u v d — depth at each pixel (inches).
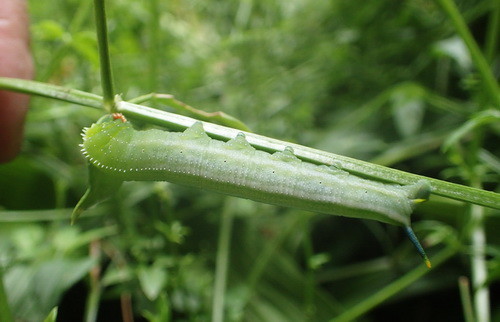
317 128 9.4
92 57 5.8
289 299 6.7
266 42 9.1
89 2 6.5
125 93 7.3
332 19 10.1
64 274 5.5
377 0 9.3
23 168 6.8
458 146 7.1
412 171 8.0
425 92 6.6
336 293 7.5
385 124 8.5
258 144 4.3
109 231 6.3
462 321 6.8
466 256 6.9
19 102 5.6
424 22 9.2
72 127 7.3
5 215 6.1
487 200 4.1
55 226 6.3
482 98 5.7
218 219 7.2
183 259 5.8
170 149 4.3
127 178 4.4
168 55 8.1
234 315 5.8
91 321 5.6
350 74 9.4
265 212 7.7
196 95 9.0
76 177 7.0
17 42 5.6
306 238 6.2
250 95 8.7
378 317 7.3
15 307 5.4
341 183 4.2
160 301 5.1
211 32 10.5
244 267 6.9
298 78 9.2
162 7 8.3
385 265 7.5
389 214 4.1
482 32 8.7
